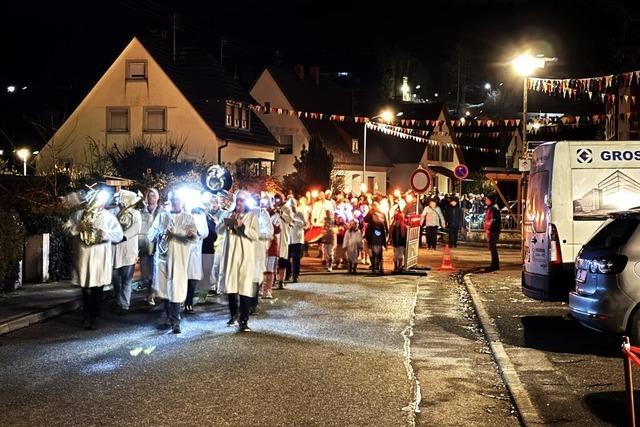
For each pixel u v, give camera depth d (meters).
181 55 48.16
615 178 13.54
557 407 8.13
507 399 8.72
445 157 69.94
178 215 12.34
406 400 8.53
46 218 17.83
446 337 12.48
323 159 47.22
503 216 44.09
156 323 13.19
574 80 25.56
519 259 28.59
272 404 8.23
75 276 12.61
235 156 46.31
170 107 44.19
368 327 13.27
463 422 7.80
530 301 16.33
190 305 14.31
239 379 9.27
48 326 12.90
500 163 66.94
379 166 63.38
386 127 57.16
